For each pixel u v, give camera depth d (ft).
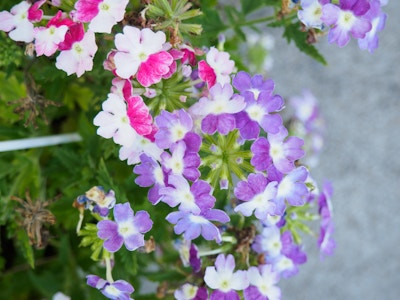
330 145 1.51
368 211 1.53
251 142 0.81
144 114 0.74
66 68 0.77
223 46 0.95
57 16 0.76
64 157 1.00
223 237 0.84
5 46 0.90
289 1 0.85
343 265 1.53
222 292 0.80
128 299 0.82
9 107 1.05
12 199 0.97
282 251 0.86
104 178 0.85
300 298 1.52
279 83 1.49
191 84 0.78
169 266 1.10
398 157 1.52
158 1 0.75
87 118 0.99
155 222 0.90
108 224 0.78
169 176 0.72
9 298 1.25
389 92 1.51
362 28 0.76
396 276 1.54
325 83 1.50
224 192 0.88
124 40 0.73
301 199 0.77
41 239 0.92
